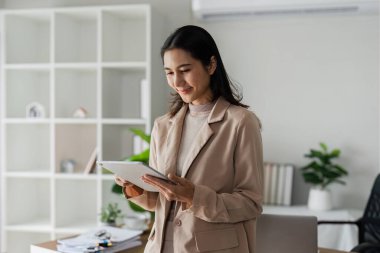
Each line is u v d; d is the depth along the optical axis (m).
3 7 3.83
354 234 2.99
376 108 3.36
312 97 3.43
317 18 3.40
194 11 3.32
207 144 1.33
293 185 3.42
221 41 3.53
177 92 1.44
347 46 3.38
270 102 3.48
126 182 1.48
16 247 3.56
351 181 3.39
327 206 3.17
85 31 3.67
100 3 3.67
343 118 3.40
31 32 3.70
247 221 1.33
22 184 3.62
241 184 1.29
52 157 3.37
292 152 3.46
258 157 1.31
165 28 3.56
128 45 3.60
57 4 3.73
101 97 3.29
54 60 3.36
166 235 1.35
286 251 1.98
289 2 3.14
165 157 1.39
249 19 3.45
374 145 3.37
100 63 3.28
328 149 3.42
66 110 3.53
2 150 3.45
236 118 1.32
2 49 3.44
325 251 2.11
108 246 1.92
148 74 3.21
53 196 3.37
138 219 2.34
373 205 2.88
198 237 1.27
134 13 3.38
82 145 3.61
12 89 3.52
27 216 3.67
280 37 3.45
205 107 1.40
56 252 1.88
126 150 3.61
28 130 3.69
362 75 3.37
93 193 3.69
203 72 1.32
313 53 3.42
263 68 3.48
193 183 1.28
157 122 1.51
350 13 3.28
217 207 1.22
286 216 2.03
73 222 3.57
